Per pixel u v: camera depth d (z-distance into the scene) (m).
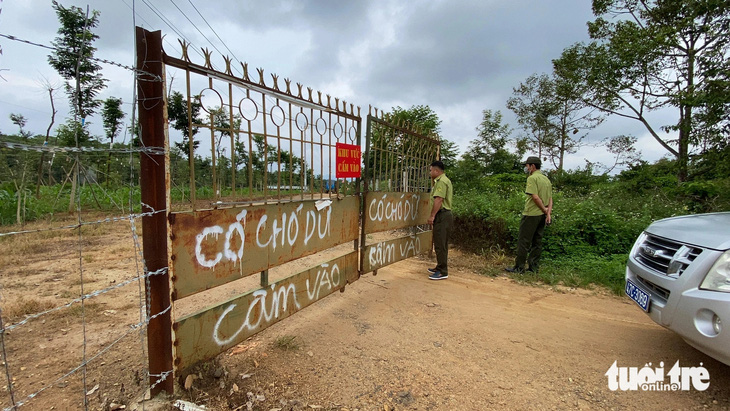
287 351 2.80
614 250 5.43
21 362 2.54
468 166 14.88
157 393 1.98
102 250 5.95
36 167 8.70
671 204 7.30
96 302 3.67
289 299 2.86
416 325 3.35
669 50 10.15
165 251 1.86
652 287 2.60
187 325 2.01
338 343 2.96
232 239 2.28
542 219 5.04
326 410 2.12
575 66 13.40
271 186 2.77
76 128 1.69
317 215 3.13
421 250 5.45
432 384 2.41
